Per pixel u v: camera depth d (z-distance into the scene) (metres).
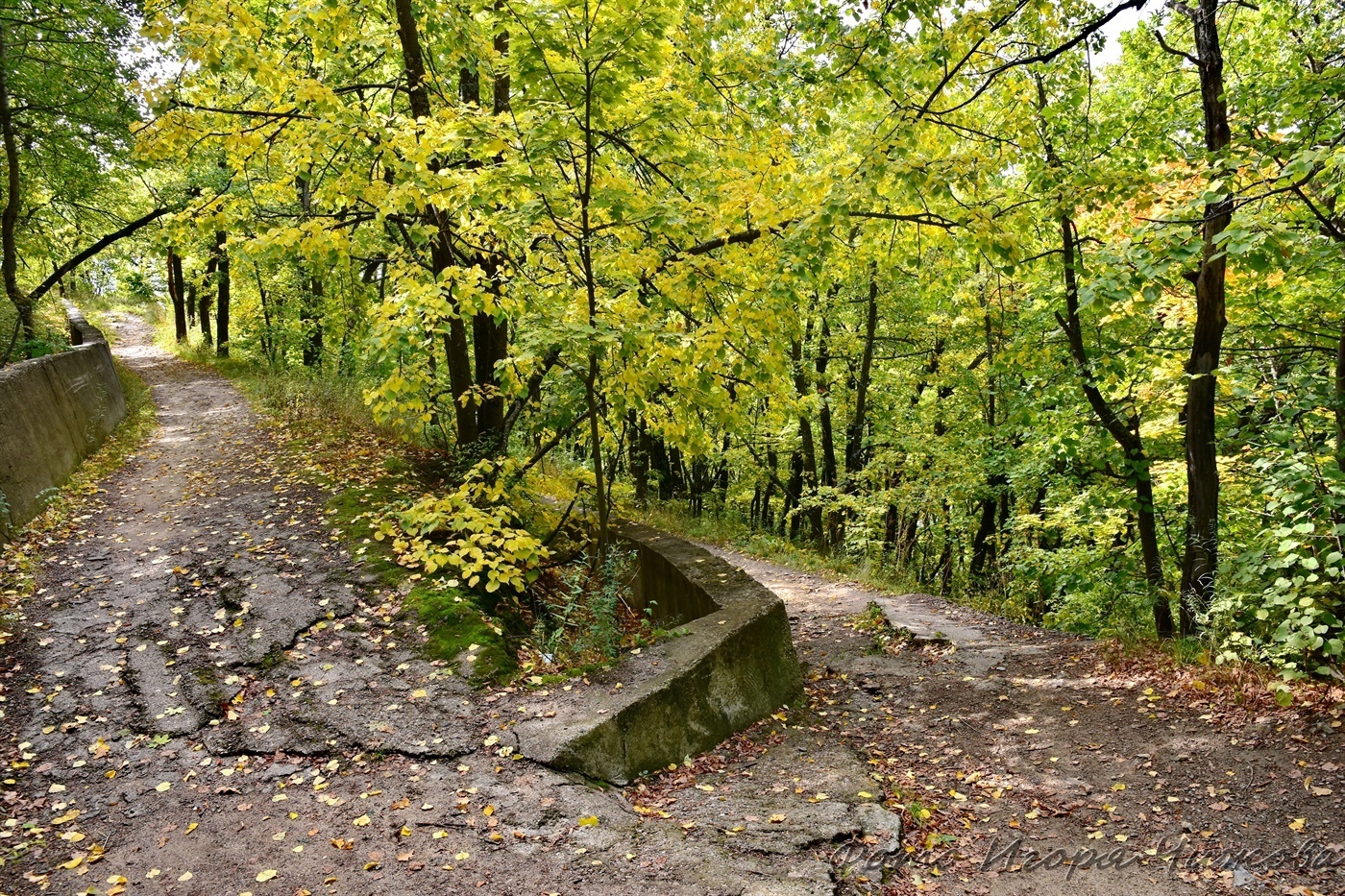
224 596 6.16
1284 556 4.86
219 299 24.44
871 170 5.39
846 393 17.66
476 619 5.75
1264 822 3.86
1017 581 14.50
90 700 4.86
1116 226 8.24
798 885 3.38
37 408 8.95
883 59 6.16
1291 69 7.55
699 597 6.90
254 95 7.07
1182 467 9.56
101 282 43.47
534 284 6.37
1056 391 9.11
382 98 9.04
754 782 4.53
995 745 5.16
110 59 13.65
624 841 3.71
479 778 4.16
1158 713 5.24
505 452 8.04
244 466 9.88
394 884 3.37
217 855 3.58
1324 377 5.87
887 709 5.99
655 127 5.82
